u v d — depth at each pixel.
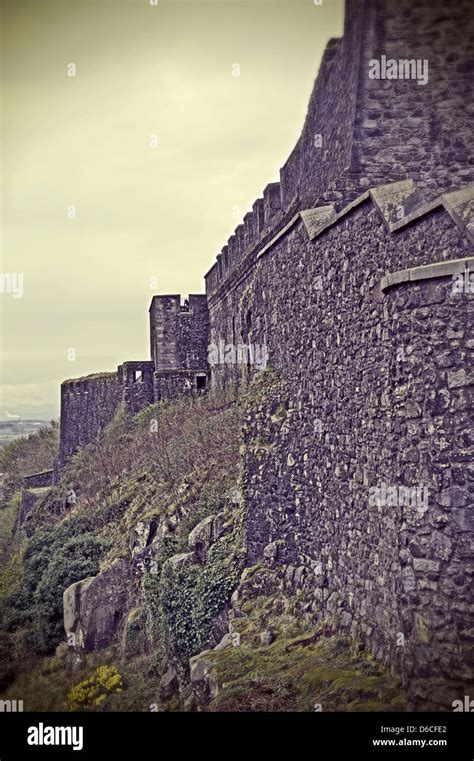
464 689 6.72
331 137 12.88
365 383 9.02
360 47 11.91
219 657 9.98
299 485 11.45
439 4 11.92
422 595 7.02
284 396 12.66
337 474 10.01
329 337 10.48
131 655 12.89
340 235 10.04
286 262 12.96
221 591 11.81
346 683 8.14
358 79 11.90
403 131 11.96
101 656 13.22
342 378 9.91
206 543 13.12
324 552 10.40
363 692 7.90
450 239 7.31
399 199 8.73
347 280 9.75
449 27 11.95
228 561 12.34
